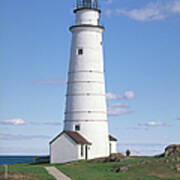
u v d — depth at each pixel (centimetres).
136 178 4284
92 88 7100
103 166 5491
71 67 7275
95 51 7225
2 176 3812
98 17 7450
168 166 4891
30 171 4547
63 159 6775
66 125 7231
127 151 6706
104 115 7225
